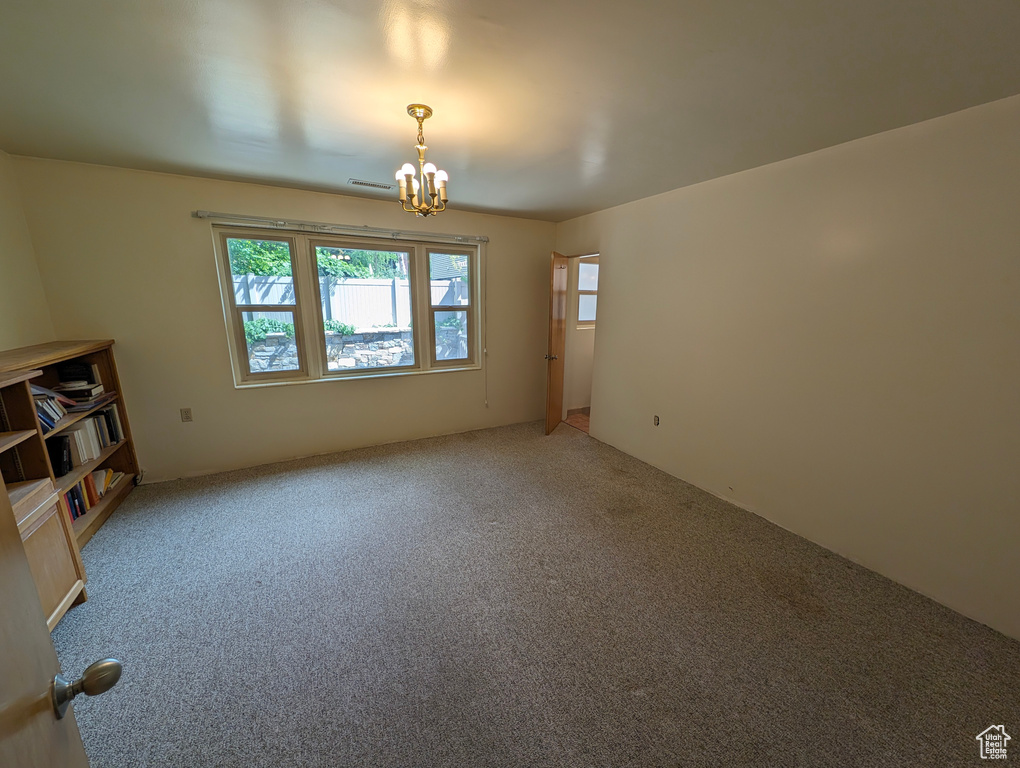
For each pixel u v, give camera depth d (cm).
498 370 456
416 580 213
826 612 192
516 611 192
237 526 260
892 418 208
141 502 287
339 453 383
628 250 365
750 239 266
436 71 155
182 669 160
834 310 227
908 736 137
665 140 218
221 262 320
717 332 294
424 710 145
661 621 187
